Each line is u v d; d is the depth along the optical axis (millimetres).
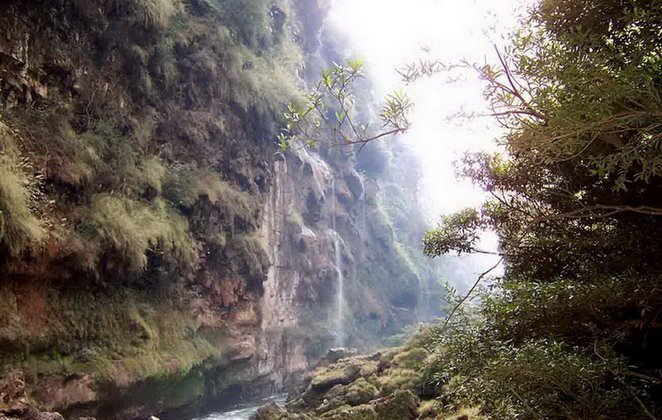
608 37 2691
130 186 12242
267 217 21766
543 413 2795
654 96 1935
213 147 16781
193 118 15836
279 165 23500
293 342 23453
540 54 2443
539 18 2916
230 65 17484
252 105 18453
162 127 14766
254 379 18016
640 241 3287
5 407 6477
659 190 3227
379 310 34531
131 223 11414
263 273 18094
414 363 6336
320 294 28422
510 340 3301
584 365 2580
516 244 4031
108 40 12516
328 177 31016
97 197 11109
